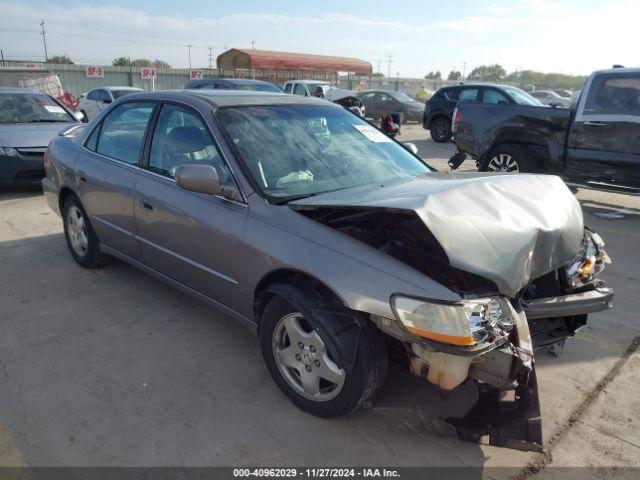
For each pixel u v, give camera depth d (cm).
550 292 295
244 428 272
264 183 307
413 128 2136
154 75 3228
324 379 275
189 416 281
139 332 368
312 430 272
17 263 493
